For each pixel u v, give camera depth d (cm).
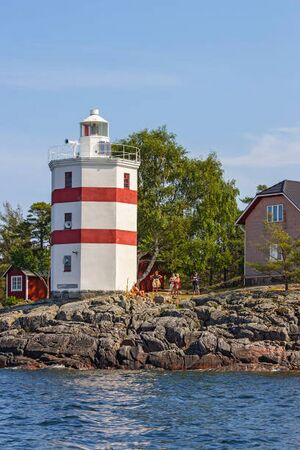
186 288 9125
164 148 9006
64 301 7469
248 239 8106
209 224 9219
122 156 7994
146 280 9050
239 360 5938
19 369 6219
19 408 4284
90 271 7444
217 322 6347
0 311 7625
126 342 6247
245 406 4284
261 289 7262
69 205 7531
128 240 7606
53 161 7631
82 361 6241
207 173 9175
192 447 3362
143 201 8831
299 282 7075
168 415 4056
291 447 3344
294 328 6091
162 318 6381
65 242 7525
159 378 5509
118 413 4122
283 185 7894
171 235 8844
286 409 4175
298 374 5662
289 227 7725
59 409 4244
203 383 5209
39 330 6506
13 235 10688
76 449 3328
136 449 3338
